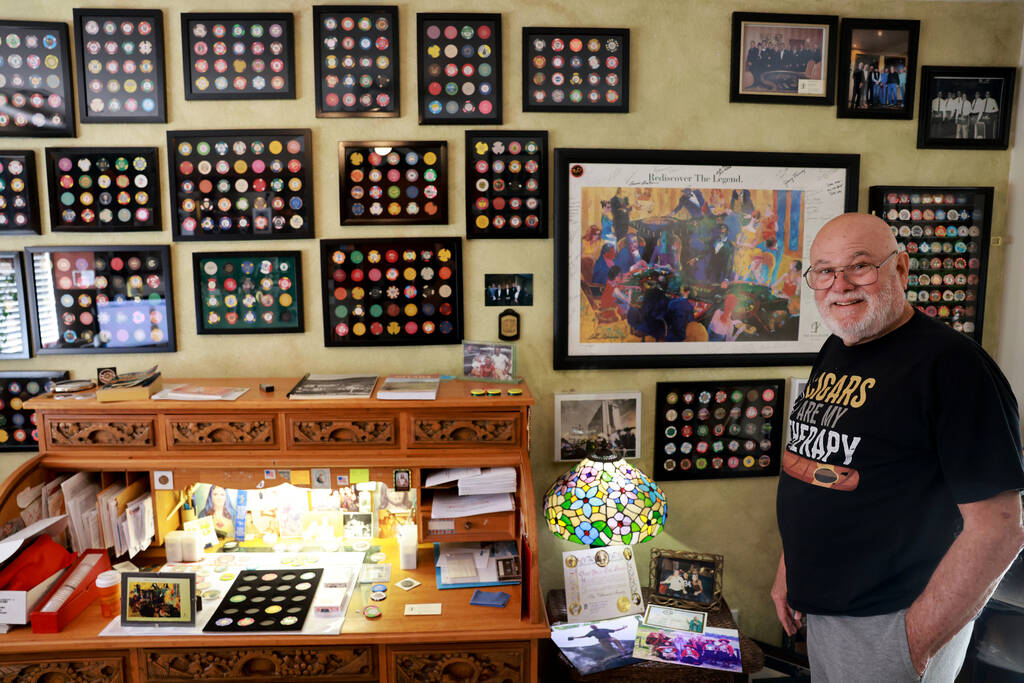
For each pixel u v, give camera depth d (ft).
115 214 7.49
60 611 6.00
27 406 6.52
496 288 7.87
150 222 7.53
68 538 6.80
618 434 8.09
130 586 6.13
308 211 7.57
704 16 7.68
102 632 6.02
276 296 7.71
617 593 7.33
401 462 6.68
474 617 6.39
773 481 8.43
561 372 8.04
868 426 4.99
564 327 7.88
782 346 8.18
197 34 7.32
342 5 7.33
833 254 5.19
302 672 6.14
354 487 7.84
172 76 7.38
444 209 7.64
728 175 7.89
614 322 7.96
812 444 5.42
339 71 7.43
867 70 7.88
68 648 5.90
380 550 7.70
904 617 4.81
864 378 5.16
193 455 6.68
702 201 7.89
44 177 7.43
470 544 7.67
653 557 7.48
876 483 4.94
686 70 7.75
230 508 7.83
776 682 8.07
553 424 8.05
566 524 6.64
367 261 7.70
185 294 7.67
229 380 7.57
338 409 6.62
